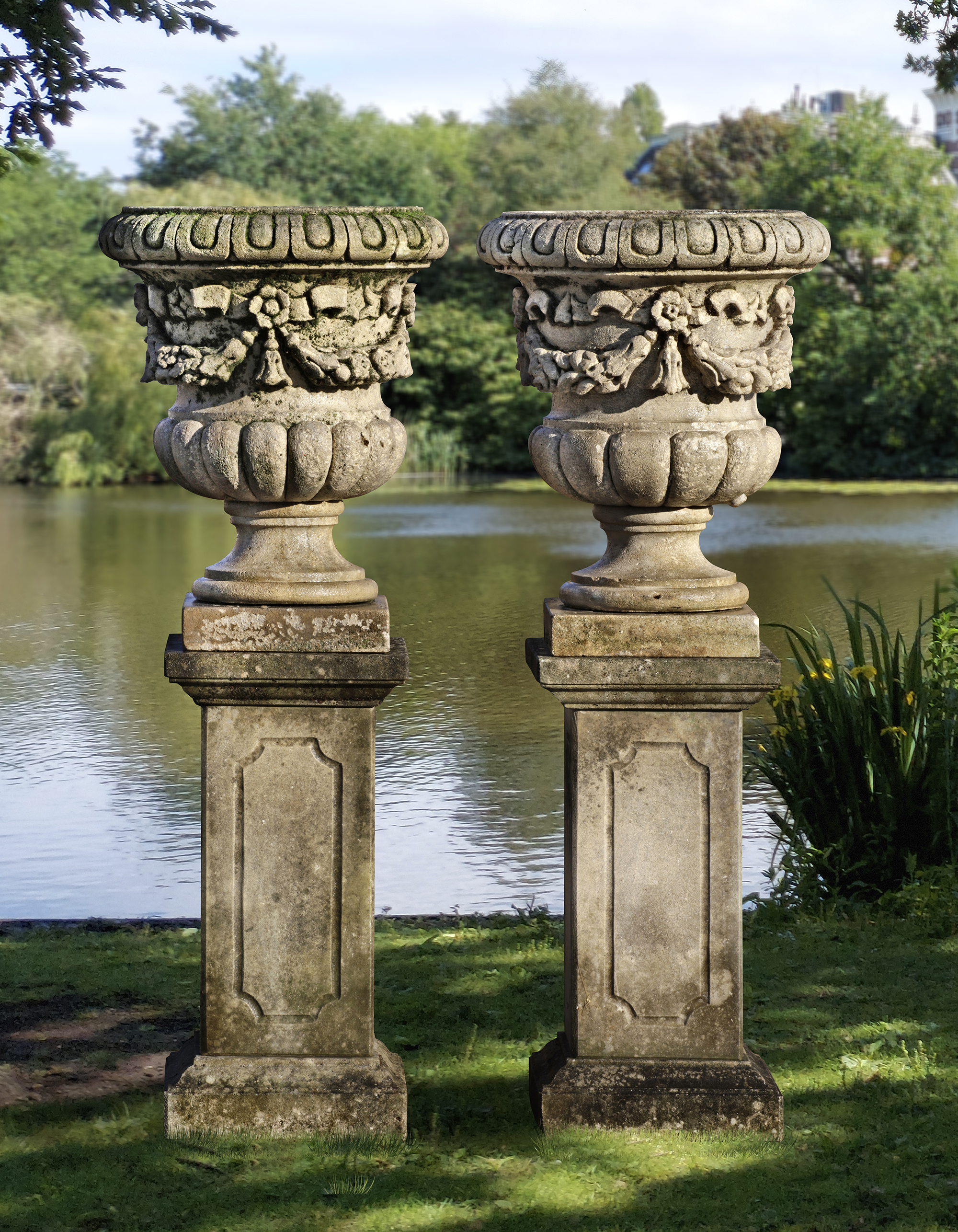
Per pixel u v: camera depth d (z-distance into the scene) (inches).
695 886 145.6
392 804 313.9
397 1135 145.3
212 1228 129.7
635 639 142.2
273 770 144.2
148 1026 172.9
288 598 142.1
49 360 1129.4
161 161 1733.5
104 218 1487.5
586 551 722.8
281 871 145.3
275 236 134.6
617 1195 134.8
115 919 219.6
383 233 137.2
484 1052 166.1
